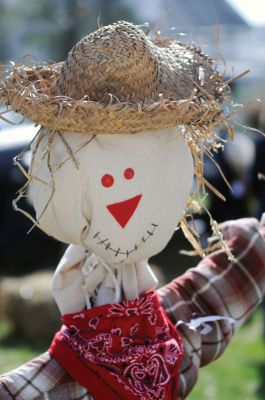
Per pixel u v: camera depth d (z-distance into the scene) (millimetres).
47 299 3965
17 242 4609
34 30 9484
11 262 5055
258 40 9719
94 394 1649
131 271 1704
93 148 1594
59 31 8945
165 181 1636
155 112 1543
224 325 1841
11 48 10016
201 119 1604
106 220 1616
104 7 8727
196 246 1808
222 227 1931
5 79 1622
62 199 1612
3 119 1591
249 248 1896
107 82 1571
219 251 1899
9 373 1679
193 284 1860
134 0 10305
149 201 1623
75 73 1587
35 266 4977
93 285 1706
